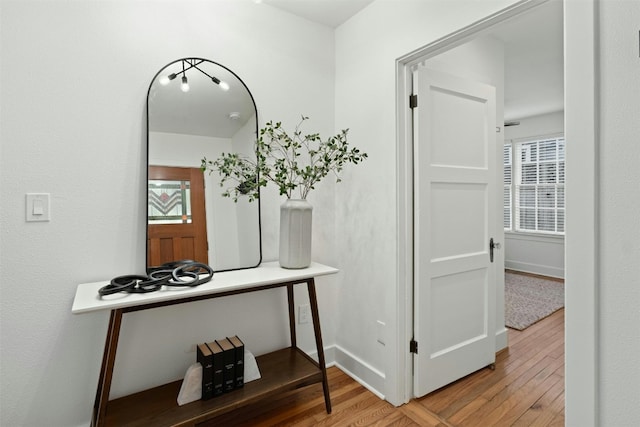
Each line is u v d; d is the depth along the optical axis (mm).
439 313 2088
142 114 1721
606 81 934
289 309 2141
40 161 1485
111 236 1648
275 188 2182
